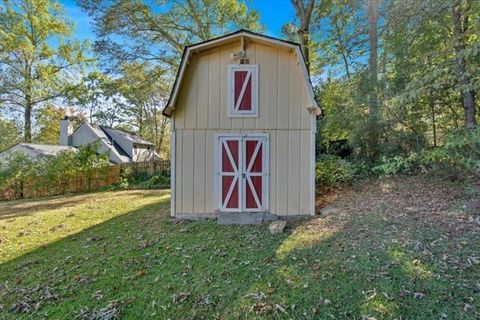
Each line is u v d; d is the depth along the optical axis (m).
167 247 4.55
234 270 3.62
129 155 22.56
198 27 14.01
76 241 5.22
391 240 3.99
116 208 8.24
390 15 6.30
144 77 14.67
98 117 25.45
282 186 6.16
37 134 23.16
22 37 18.47
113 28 12.64
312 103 5.96
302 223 5.50
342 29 10.33
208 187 6.27
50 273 3.86
